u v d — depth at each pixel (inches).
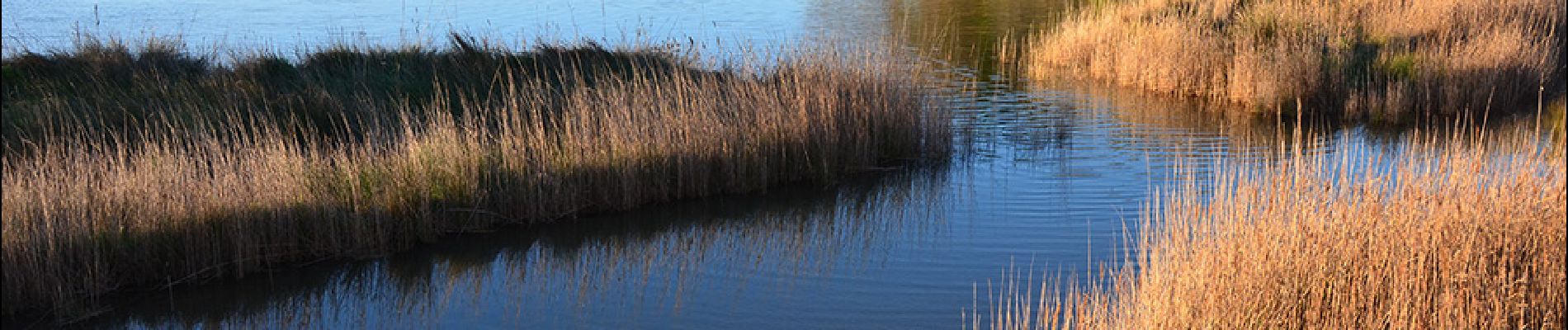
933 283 279.7
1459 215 220.4
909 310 260.4
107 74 403.9
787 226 339.9
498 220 333.1
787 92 392.5
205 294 274.8
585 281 290.4
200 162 296.7
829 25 816.9
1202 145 440.1
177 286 277.1
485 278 294.2
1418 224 219.6
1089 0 917.8
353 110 370.6
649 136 360.5
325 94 374.0
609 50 480.7
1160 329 192.9
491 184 335.0
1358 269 207.5
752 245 321.4
